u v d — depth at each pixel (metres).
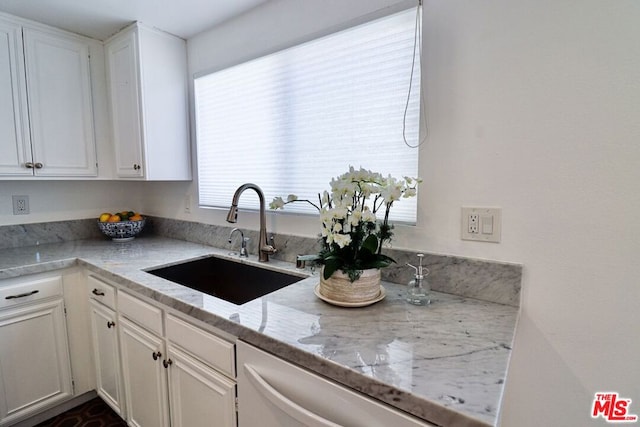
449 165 1.14
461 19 1.08
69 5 1.62
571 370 0.99
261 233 1.60
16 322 1.56
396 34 1.24
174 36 1.96
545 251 1.00
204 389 1.10
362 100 1.34
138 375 1.42
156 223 2.38
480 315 0.98
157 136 1.92
